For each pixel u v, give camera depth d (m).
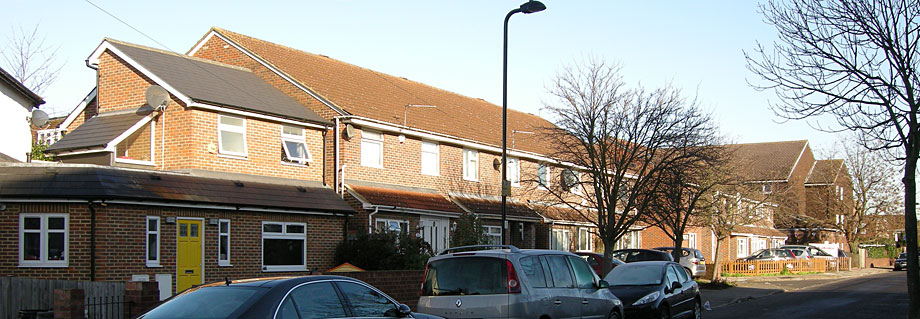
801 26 16.80
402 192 28.25
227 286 9.05
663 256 29.73
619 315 15.38
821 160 65.94
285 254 23.19
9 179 18.84
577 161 25.41
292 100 27.44
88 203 18.62
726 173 33.66
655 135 24.38
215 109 23.31
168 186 20.44
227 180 22.78
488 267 12.78
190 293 9.11
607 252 24.47
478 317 12.55
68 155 23.64
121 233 19.00
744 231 52.88
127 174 20.02
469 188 32.06
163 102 22.78
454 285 12.95
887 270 52.31
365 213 25.73
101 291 13.84
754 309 23.38
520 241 33.94
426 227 28.30
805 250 47.97
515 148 34.12
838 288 32.56
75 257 18.53
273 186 23.94
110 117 24.73
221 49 30.23
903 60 16.12
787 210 52.19
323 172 26.72
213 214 21.19
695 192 31.53
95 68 25.86
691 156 25.09
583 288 14.23
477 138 32.44
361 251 23.86
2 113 22.70
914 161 16.58
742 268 41.28
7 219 18.67
